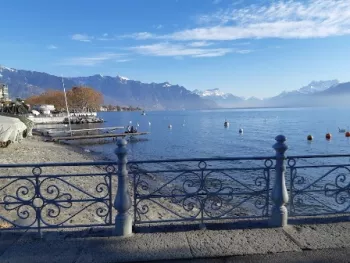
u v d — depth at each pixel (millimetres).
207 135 51375
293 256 3783
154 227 4707
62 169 17156
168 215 9062
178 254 3830
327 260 3697
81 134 52375
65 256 3799
